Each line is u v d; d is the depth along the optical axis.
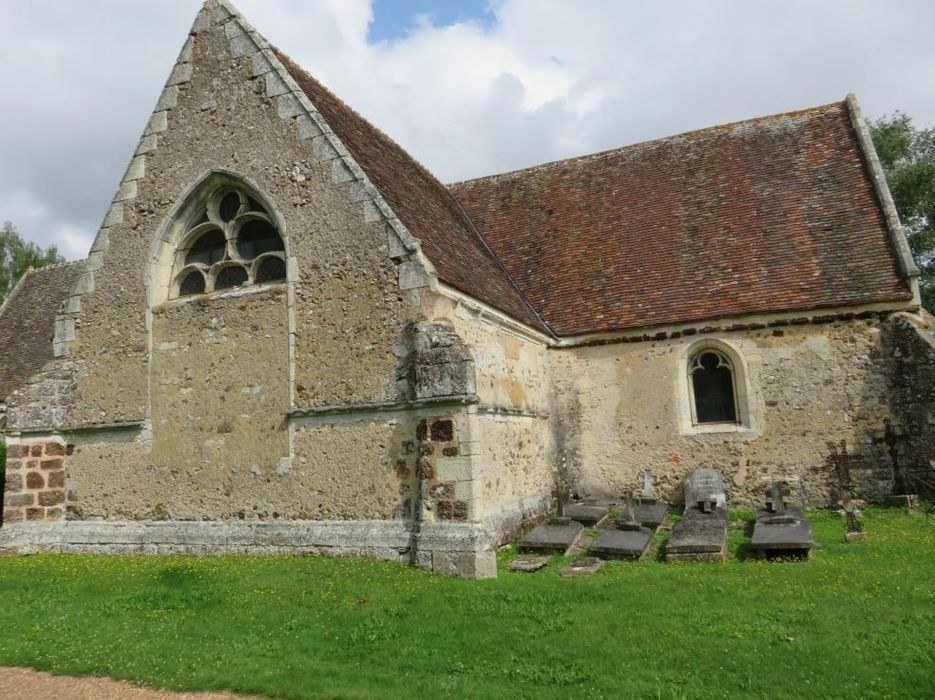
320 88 12.20
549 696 4.71
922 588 6.59
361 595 7.14
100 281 11.29
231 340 10.23
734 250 12.64
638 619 6.07
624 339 12.50
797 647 5.26
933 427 10.63
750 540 9.41
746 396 11.79
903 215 25.69
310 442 9.49
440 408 8.59
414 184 12.62
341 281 9.56
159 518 10.32
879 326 11.18
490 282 11.62
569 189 15.60
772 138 14.39
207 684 5.21
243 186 10.54
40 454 11.04
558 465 12.63
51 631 6.48
